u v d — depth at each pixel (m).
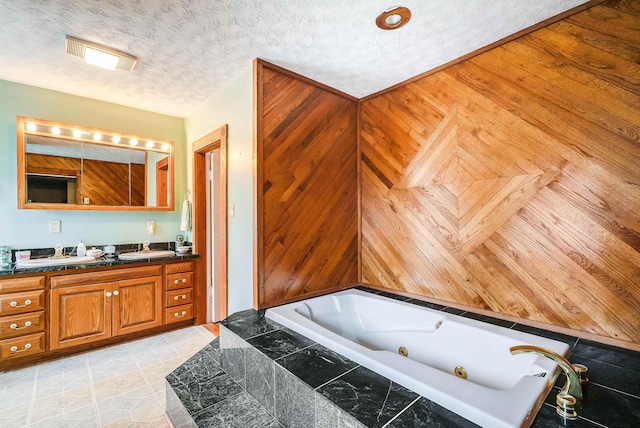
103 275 2.66
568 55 1.69
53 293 2.43
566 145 1.70
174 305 3.08
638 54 1.48
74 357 2.50
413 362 1.29
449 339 1.79
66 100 2.81
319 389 1.17
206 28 1.81
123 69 2.30
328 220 2.64
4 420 1.73
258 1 1.57
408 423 0.97
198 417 1.42
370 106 2.77
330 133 2.65
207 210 3.38
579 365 1.25
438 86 2.28
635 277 1.50
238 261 2.43
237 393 1.63
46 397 1.95
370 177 2.78
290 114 2.37
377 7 1.62
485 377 1.57
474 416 0.97
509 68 1.91
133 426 1.69
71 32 1.85
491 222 2.00
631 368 1.33
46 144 2.73
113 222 3.14
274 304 2.28
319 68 2.30
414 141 2.44
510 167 1.91
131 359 2.47
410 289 2.47
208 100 2.97
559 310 1.73
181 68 2.31
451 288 2.21
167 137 3.44
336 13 1.67
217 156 3.38
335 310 2.31
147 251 3.26
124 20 1.73
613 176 1.56
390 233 2.62
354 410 1.04
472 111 2.09
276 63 2.22
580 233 1.66
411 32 1.85
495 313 1.98
